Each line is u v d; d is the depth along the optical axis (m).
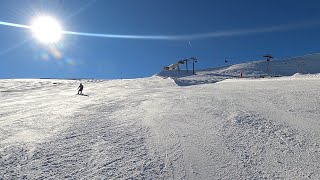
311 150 10.32
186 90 27.41
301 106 15.95
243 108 16.20
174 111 16.45
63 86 49.44
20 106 22.55
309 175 8.68
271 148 10.54
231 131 12.32
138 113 16.38
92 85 46.81
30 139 11.55
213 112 15.63
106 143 11.01
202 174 8.71
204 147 10.65
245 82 31.70
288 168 9.12
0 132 12.75
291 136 11.62
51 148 10.46
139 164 9.19
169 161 9.49
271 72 107.19
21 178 8.12
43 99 28.66
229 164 9.34
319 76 30.92
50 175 8.37
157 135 11.99
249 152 10.22
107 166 9.02
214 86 29.67
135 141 11.25
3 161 9.21
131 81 51.44
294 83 25.48
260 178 8.52
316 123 13.01
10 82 63.06
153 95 24.52
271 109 15.77
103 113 16.89
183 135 11.95
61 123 14.37
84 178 8.23
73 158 9.57
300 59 133.50
